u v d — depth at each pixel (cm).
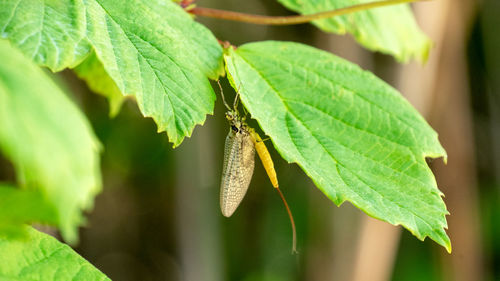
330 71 33
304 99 32
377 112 33
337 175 32
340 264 52
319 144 32
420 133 33
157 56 31
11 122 22
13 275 30
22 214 28
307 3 36
